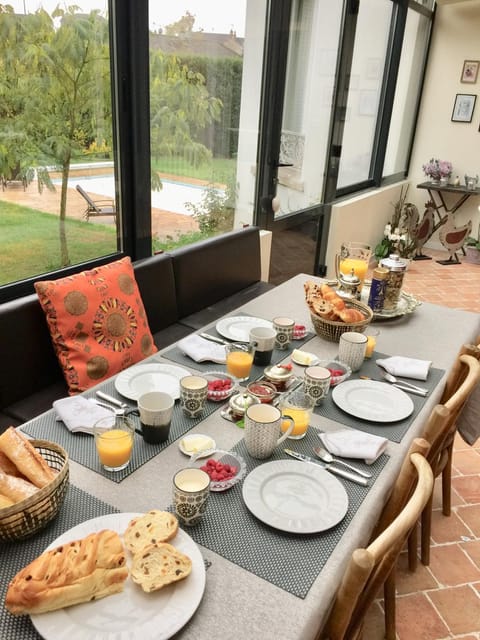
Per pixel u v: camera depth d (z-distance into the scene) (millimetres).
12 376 1788
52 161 2146
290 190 3941
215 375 1495
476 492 2209
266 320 1957
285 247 4020
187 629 784
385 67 4953
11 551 909
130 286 2057
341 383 1525
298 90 3645
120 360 1938
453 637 1576
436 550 1898
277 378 1464
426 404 1465
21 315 1793
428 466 1009
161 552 867
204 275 2695
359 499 1077
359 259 2352
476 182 5445
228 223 3422
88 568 805
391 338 1899
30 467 974
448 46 5426
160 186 2762
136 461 1159
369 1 4289
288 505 1040
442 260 5578
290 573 888
